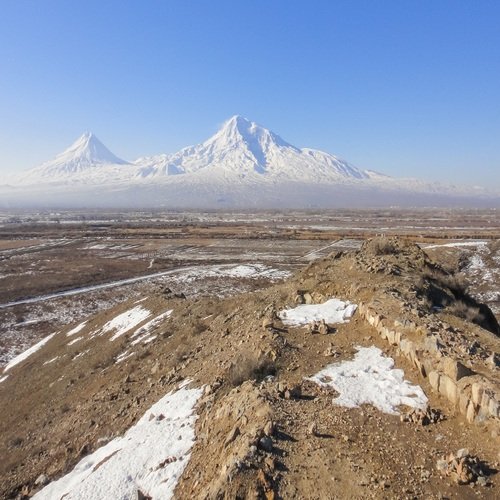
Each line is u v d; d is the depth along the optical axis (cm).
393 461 856
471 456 841
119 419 1463
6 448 1716
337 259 2105
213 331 1894
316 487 797
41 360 2947
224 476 817
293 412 1003
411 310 1353
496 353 1144
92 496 988
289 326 1470
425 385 1087
